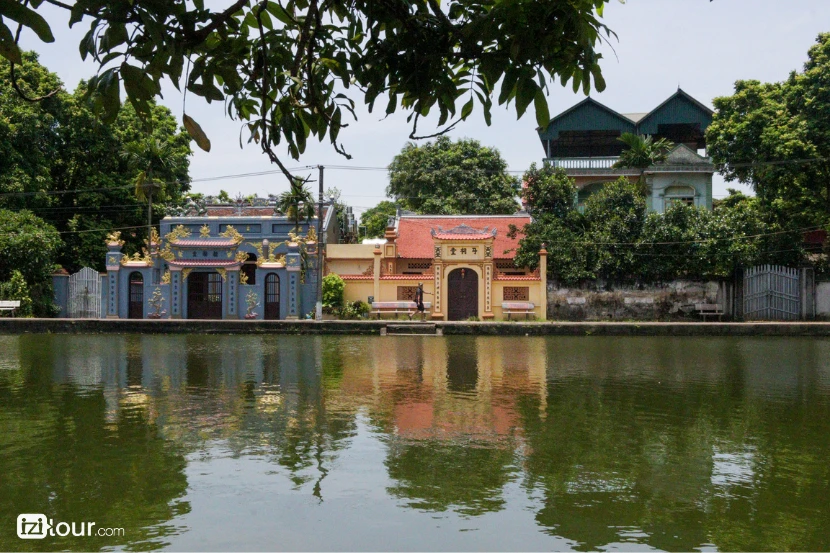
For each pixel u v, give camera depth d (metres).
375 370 17.45
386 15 4.09
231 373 16.75
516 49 3.54
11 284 31.66
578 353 21.95
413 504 7.16
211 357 20.39
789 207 32.19
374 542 6.18
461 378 16.03
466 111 4.06
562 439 9.96
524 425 10.88
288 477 8.05
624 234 32.84
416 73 3.96
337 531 6.41
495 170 46.28
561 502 7.26
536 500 7.31
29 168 33.94
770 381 15.76
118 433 10.20
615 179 38.50
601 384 15.19
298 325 30.08
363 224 62.56
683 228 32.78
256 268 33.28
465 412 11.90
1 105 32.78
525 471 8.34
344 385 14.88
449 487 7.73
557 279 33.53
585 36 3.53
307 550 6.00
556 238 33.25
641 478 8.11
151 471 8.28
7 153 32.75
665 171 37.16
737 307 33.00
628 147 40.72
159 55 3.26
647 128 41.44
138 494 7.45
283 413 11.70
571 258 32.88
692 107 41.03
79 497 7.37
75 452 9.13
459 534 6.38
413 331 29.70
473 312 33.38
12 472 8.23
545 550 6.05
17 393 13.73
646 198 37.12
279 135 4.49
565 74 3.74
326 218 37.34
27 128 33.06
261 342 25.78
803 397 13.60
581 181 38.81
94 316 34.19
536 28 3.54
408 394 13.71
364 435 10.11
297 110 4.36
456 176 45.62
